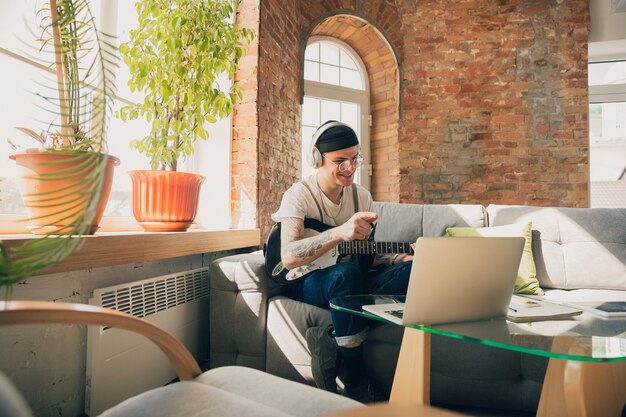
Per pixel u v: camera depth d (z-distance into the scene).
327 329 1.54
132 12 1.98
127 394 1.43
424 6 3.79
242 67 2.50
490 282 0.99
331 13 3.53
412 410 0.37
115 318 0.66
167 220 1.64
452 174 3.71
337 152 1.67
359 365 1.51
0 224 1.25
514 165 3.67
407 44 3.78
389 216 2.26
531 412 1.49
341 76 3.95
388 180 3.87
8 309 0.53
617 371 1.02
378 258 1.80
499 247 0.97
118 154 1.88
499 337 0.87
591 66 4.05
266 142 2.62
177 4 1.66
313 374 1.53
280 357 1.62
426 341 1.00
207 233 1.77
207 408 0.64
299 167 3.35
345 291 1.48
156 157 1.67
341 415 0.36
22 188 1.07
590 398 0.91
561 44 3.70
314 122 3.74
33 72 1.38
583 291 1.96
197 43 1.69
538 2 3.72
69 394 1.30
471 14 3.76
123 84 1.90
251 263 1.70
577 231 2.14
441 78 3.75
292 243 1.54
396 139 3.78
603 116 4.03
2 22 1.27
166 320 1.65
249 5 2.54
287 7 3.07
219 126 2.48
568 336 0.88
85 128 1.27
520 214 2.25
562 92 3.67
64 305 0.60
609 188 4.03
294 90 3.24
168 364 1.66
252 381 0.79
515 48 3.72
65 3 1.13
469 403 1.50
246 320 1.68
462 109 3.72
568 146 3.65
